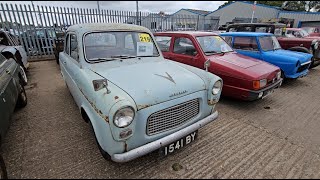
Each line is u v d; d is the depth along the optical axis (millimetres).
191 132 2455
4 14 8555
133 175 2320
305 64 5734
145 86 2203
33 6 9109
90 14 10586
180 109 2334
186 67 3156
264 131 3340
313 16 21672
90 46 2982
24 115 3832
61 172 2340
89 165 2457
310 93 5348
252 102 4621
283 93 5340
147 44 3475
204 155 2688
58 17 9781
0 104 2453
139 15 12453
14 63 4160
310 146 2930
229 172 2385
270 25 8234
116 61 3010
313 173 2387
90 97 2227
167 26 14406
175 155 2680
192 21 16297
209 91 2613
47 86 5684
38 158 2580
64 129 3305
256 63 4426
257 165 2508
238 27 9055
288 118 3848
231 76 4074
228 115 3939
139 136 2057
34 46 9539
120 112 1839
